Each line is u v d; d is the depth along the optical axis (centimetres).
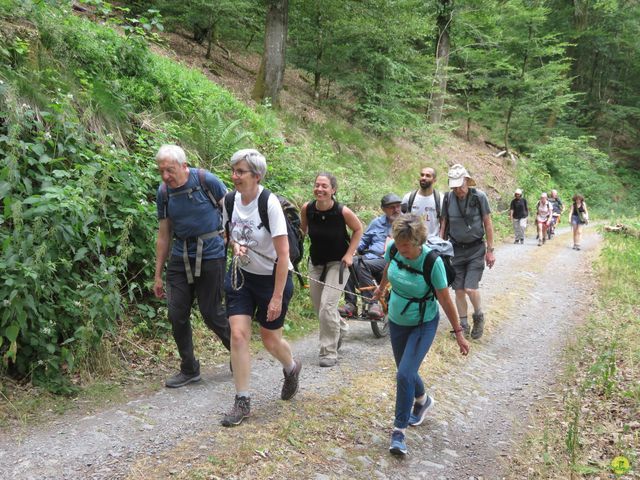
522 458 370
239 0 1385
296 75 1773
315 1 1445
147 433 339
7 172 400
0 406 351
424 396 402
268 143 866
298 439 349
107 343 435
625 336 616
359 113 1633
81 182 445
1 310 364
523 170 2458
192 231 402
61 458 303
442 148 2038
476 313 629
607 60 3609
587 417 424
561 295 872
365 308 607
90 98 553
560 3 3353
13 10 550
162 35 1376
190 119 734
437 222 620
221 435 342
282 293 357
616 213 2753
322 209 504
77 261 453
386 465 343
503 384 510
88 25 687
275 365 495
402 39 1580
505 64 2422
